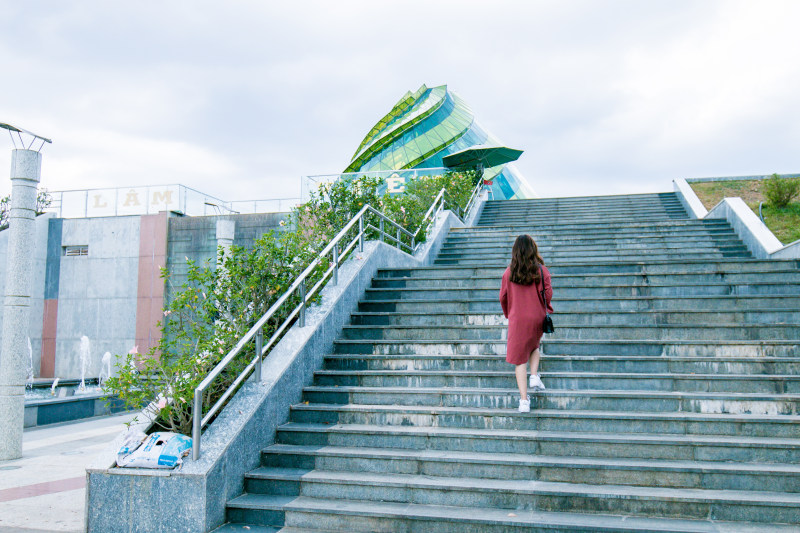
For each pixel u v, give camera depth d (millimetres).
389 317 7652
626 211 16938
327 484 4891
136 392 5348
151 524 4582
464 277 8680
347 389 6090
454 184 16453
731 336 6484
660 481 4570
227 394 5215
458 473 4914
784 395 5254
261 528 4598
